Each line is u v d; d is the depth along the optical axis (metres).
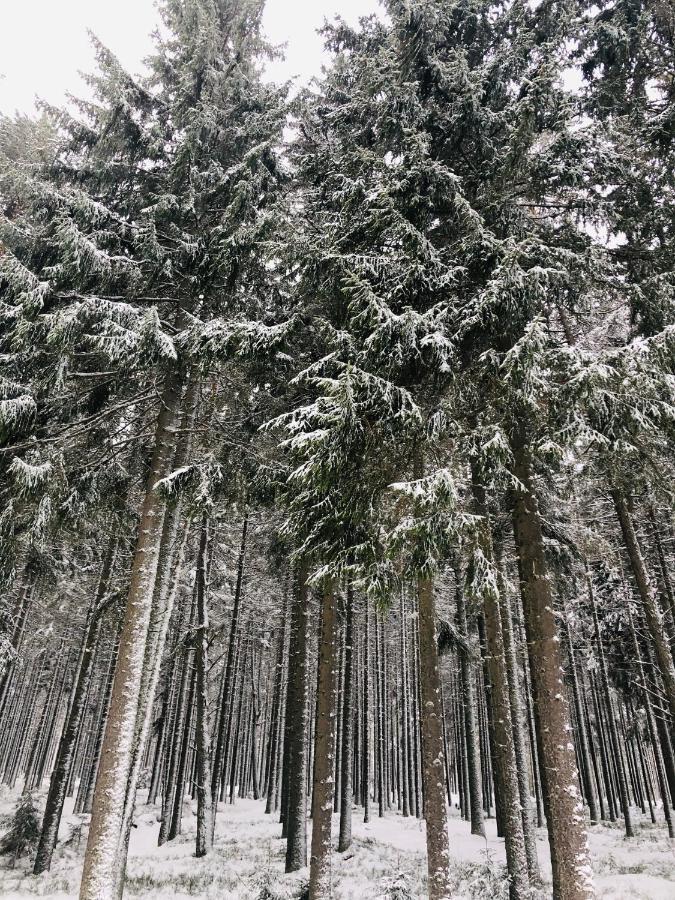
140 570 9.52
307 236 9.12
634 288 7.90
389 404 6.98
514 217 8.81
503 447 6.52
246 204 10.33
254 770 34.03
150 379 11.68
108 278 9.81
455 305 7.84
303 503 8.38
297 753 13.69
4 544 9.45
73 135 11.09
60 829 20.09
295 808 13.48
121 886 9.34
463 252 8.00
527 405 6.76
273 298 12.06
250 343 8.78
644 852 16.45
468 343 8.02
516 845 9.09
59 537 11.88
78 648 27.91
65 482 9.56
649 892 11.55
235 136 11.66
